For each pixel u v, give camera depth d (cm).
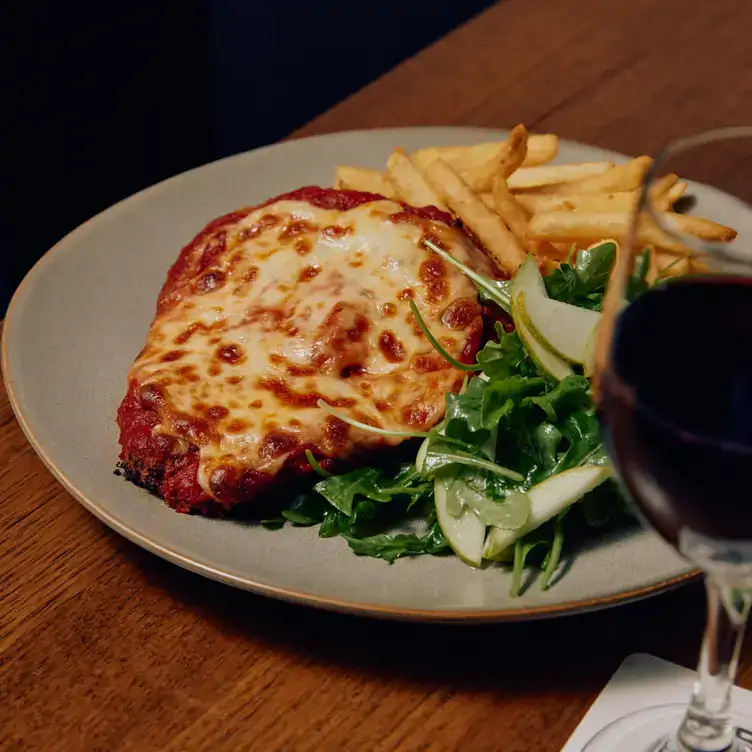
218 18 154
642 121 97
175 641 67
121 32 130
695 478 54
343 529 69
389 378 72
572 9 107
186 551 67
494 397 69
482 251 79
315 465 69
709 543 56
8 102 124
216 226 80
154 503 70
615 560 66
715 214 81
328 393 72
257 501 70
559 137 96
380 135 90
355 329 73
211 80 144
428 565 67
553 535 67
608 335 57
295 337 73
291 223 78
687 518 56
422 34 171
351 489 69
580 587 65
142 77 135
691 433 54
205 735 64
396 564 67
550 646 66
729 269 57
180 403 71
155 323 76
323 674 65
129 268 82
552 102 99
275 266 76
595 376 59
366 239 76
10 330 77
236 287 76
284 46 162
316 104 166
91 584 69
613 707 64
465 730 64
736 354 55
